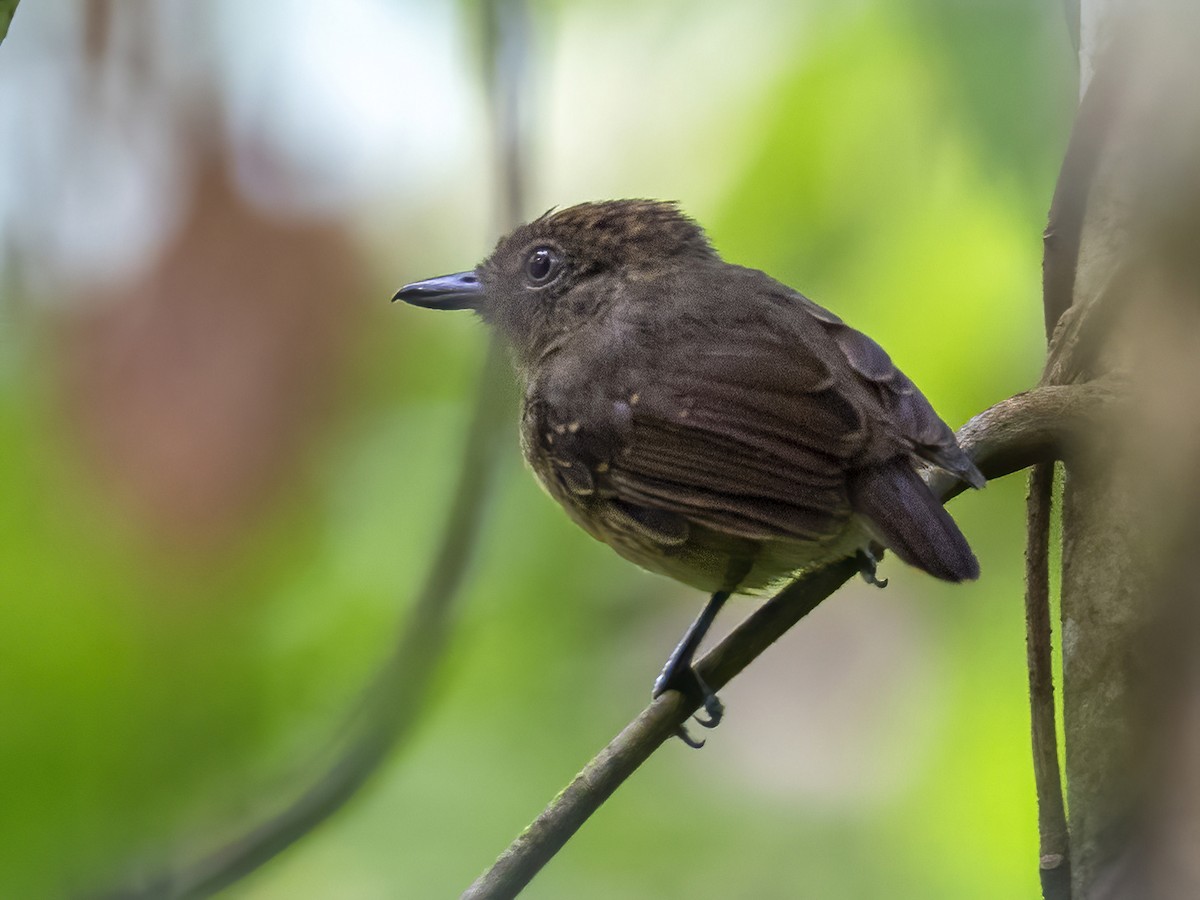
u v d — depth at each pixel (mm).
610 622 10859
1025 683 10281
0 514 11023
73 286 11414
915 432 6770
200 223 11625
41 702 10516
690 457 7820
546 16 10352
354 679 10680
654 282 8656
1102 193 5906
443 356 11680
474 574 9055
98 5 11555
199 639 10875
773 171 10148
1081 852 5203
